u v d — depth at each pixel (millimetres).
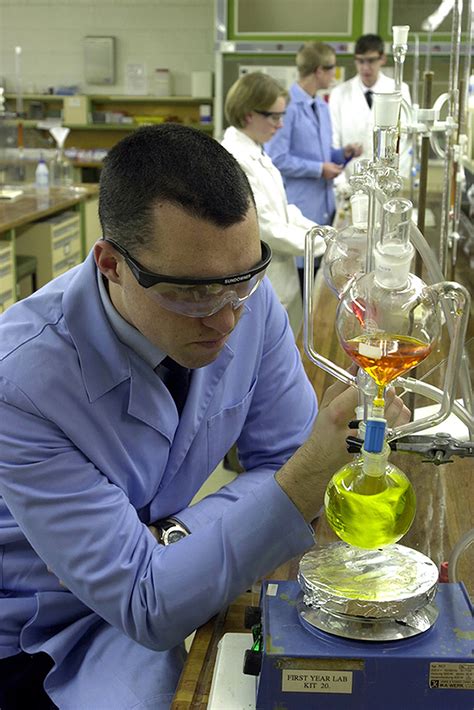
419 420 1028
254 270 1069
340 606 943
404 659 915
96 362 1266
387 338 929
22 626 1424
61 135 7305
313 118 5461
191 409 1394
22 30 10039
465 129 2744
